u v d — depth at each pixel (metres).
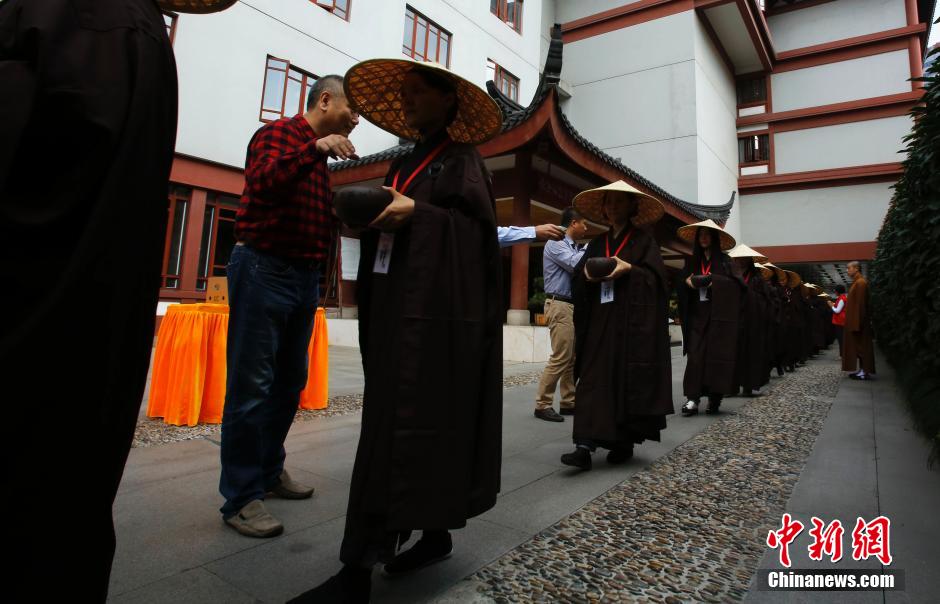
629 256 3.12
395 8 12.86
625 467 3.05
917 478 2.81
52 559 0.74
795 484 2.73
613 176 9.38
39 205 0.74
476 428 1.49
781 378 8.07
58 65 0.74
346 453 3.09
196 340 3.64
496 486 1.53
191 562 1.72
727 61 20.53
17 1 0.79
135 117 0.80
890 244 6.58
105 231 0.76
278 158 1.84
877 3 20.09
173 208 9.32
